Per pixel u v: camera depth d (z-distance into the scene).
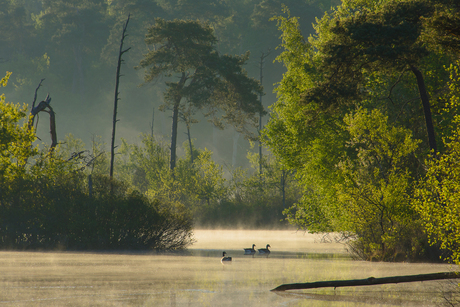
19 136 89.19
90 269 53.59
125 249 86.12
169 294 36.72
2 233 82.19
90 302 32.97
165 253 79.62
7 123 88.81
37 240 84.00
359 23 76.75
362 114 75.69
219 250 90.69
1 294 36.12
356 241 74.69
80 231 83.62
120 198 88.62
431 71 84.31
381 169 75.38
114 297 35.09
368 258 70.56
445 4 71.94
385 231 69.81
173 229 90.12
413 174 78.06
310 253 84.94
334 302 34.44
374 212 69.38
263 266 59.28
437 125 80.38
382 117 75.00
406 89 89.25
